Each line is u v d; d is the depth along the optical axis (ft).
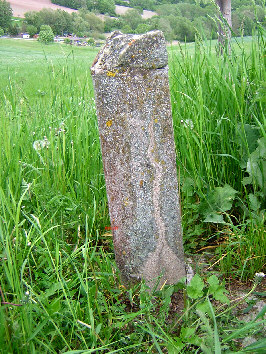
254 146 5.60
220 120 5.49
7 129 5.78
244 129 5.48
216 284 3.60
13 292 3.50
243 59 6.09
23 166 5.72
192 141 5.62
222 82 5.91
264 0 5.87
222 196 5.31
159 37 3.57
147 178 3.89
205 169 5.73
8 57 41.68
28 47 68.23
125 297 4.19
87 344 3.42
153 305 3.95
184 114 6.09
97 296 3.82
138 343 3.49
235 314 3.93
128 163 3.81
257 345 3.03
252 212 5.15
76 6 181.37
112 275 4.24
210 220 5.09
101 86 3.60
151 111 3.71
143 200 3.95
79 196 5.57
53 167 5.69
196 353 3.27
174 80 6.62
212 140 5.80
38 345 3.32
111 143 3.76
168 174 3.96
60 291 3.92
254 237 4.71
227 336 3.40
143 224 4.03
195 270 4.73
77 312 3.55
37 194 5.12
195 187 5.56
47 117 7.08
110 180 3.90
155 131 3.78
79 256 4.61
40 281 4.00
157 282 4.06
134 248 4.11
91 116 6.96
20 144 5.89
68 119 6.79
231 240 5.12
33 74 19.76
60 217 5.08
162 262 4.23
